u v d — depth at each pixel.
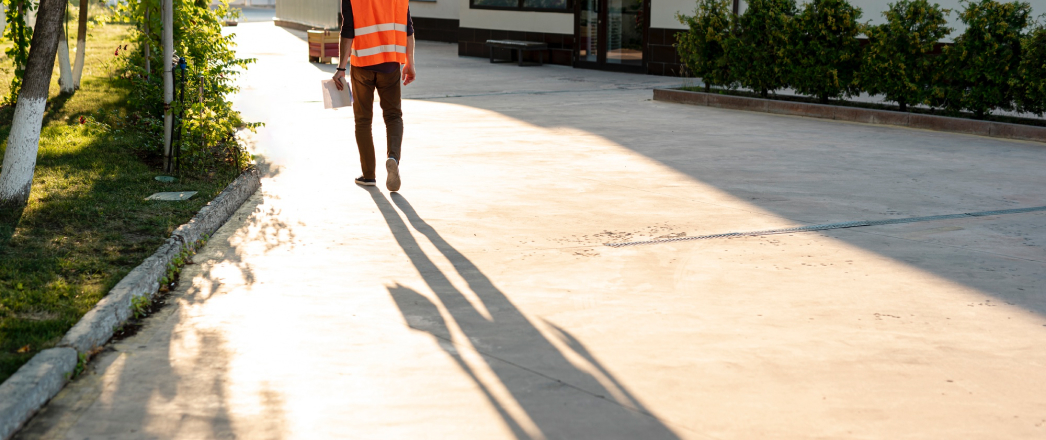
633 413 3.31
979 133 10.56
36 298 4.28
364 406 3.38
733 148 9.44
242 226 6.14
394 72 7.23
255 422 3.25
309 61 20.52
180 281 4.92
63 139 8.62
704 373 3.67
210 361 3.80
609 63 19.89
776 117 12.17
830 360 3.79
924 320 4.27
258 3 53.25
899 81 11.67
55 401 3.41
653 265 5.20
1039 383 3.55
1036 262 5.23
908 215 6.43
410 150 9.16
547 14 21.28
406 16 7.34
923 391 3.48
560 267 5.18
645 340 4.04
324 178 7.78
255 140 9.65
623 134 10.39
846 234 5.88
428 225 6.16
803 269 5.11
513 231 5.99
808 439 3.11
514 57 22.41
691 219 6.30
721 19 13.73
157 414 3.31
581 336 4.09
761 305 4.50
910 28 11.63
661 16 18.56
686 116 12.16
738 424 3.22
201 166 7.57
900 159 8.81
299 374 3.67
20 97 6.02
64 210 5.96
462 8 23.55
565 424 3.23
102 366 3.74
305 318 4.34
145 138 8.76
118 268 4.82
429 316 4.37
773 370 3.69
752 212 6.51
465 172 8.02
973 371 3.67
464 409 3.35
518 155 8.90
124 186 6.80
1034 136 10.07
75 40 21.14
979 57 10.77
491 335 4.11
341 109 12.37
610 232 5.95
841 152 9.22
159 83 8.71
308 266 5.21
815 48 12.48
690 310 4.43
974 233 5.92
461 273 5.07
